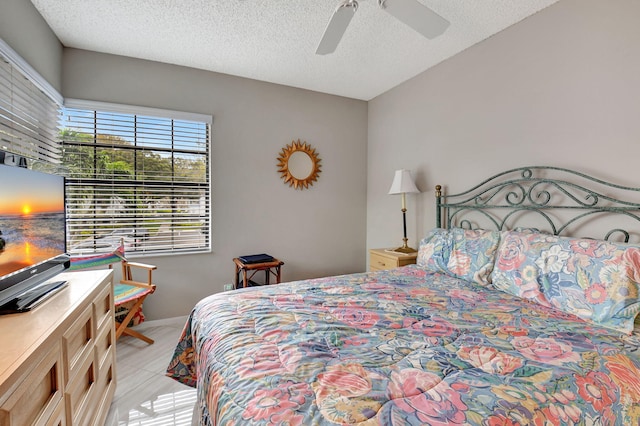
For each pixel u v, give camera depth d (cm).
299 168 338
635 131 158
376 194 363
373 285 188
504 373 90
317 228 352
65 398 112
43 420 95
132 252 276
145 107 268
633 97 158
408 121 313
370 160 373
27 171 131
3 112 169
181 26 218
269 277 329
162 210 285
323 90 342
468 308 149
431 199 288
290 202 336
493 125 230
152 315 279
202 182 300
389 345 109
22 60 178
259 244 322
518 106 213
